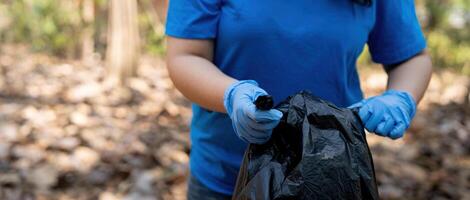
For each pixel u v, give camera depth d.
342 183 1.20
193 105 1.71
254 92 1.24
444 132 4.57
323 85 1.49
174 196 3.35
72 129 4.40
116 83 6.10
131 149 4.01
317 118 1.25
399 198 3.34
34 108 4.94
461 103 5.74
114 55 6.17
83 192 3.38
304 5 1.44
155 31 7.75
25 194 3.29
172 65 1.50
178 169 3.64
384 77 6.79
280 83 1.48
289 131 1.25
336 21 1.45
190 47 1.49
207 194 1.70
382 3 1.58
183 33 1.48
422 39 1.64
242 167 1.32
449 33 7.86
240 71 1.50
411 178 3.59
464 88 6.30
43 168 3.59
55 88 5.82
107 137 4.27
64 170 3.62
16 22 8.21
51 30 7.70
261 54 1.46
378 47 1.64
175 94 5.91
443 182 3.55
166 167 3.73
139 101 5.52
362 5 1.49
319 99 1.29
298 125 1.24
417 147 4.18
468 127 4.80
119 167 3.68
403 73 1.61
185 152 4.11
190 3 1.47
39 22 7.82
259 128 1.19
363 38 1.53
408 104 1.44
